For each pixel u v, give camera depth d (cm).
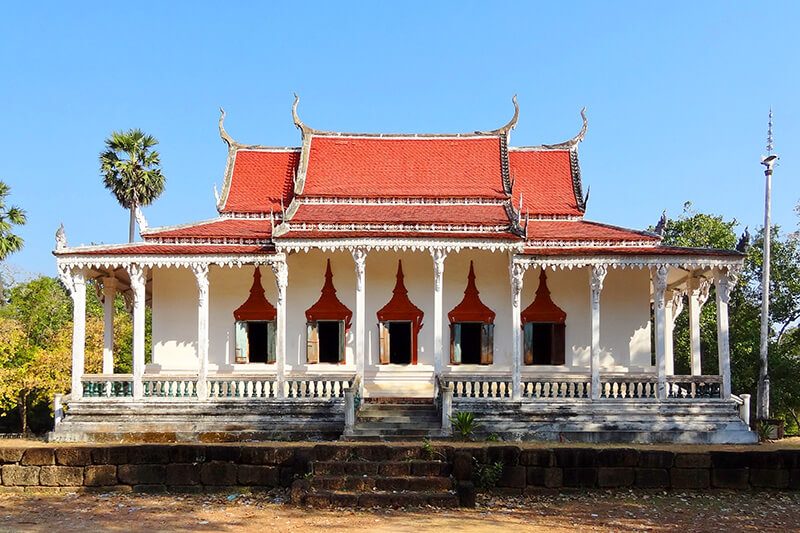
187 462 1939
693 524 1609
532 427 2589
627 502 1816
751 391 4103
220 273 3039
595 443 2512
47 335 4897
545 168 3484
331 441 2489
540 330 3048
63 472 1936
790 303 4297
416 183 3322
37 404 4372
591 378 2650
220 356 3017
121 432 2584
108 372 2928
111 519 1642
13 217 4584
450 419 2427
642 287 3012
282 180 3422
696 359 2939
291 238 2669
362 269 2683
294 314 3034
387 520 1614
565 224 3177
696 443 2547
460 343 3034
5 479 1933
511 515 1678
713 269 2681
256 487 1927
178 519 1638
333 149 3453
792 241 4362
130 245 2747
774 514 1705
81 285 2702
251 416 2634
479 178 3350
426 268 3055
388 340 3020
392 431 2412
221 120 3506
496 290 3048
